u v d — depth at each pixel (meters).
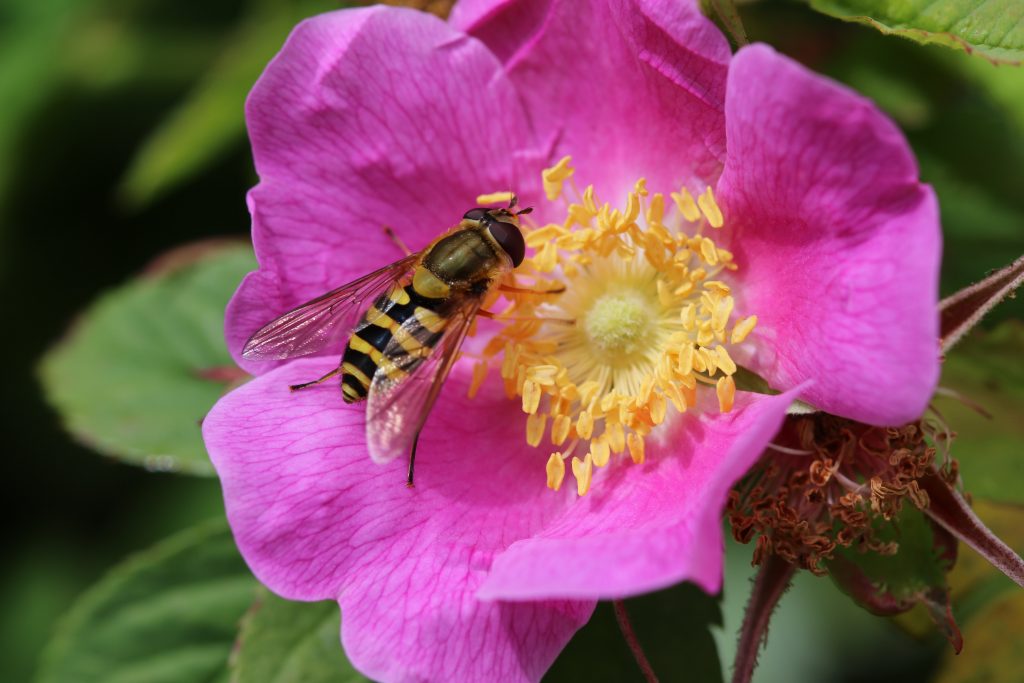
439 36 0.14
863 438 0.13
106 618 0.15
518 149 0.14
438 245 0.14
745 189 0.13
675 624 0.14
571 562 0.13
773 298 0.14
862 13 0.13
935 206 0.12
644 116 0.14
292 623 0.14
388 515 0.13
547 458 0.14
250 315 0.14
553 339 0.15
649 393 0.14
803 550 0.13
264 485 0.13
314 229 0.14
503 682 0.13
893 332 0.12
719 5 0.13
